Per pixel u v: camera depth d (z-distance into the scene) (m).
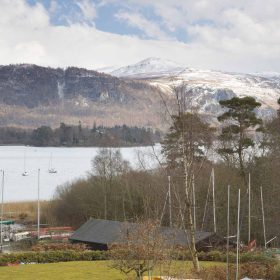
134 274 46.88
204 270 46.66
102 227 71.88
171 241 49.31
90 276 49.47
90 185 110.31
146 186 91.00
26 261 58.84
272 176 81.50
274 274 46.44
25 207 123.69
